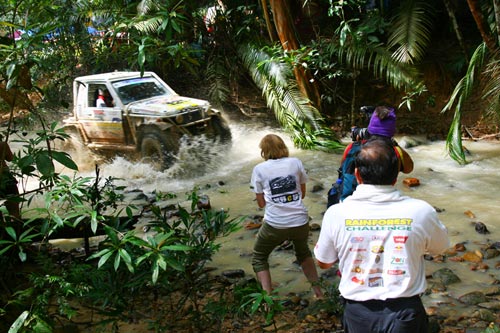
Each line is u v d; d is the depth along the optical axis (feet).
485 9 31.73
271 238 15.35
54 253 19.90
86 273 12.93
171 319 14.48
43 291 13.92
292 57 35.37
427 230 8.96
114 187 19.97
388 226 8.96
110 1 24.67
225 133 31.89
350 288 9.09
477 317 14.05
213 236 13.23
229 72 42.01
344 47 34.91
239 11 40.91
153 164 30.35
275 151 15.70
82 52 22.31
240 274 17.60
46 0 13.87
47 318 11.83
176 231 13.33
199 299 15.79
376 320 8.79
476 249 18.53
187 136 29.63
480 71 30.22
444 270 16.69
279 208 15.23
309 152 33.37
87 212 12.78
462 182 25.95
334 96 37.99
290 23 36.68
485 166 28.22
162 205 25.27
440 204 23.18
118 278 12.51
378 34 39.65
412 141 33.17
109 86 31.37
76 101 32.99
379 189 9.15
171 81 45.21
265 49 37.29
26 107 14.94
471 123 35.22
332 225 9.29
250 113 41.34
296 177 15.48
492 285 15.96
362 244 9.02
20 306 14.10
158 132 29.40
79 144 33.45
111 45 18.43
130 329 14.37
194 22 39.78
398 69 33.32
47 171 13.16
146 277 12.16
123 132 30.94
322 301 14.39
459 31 34.86
